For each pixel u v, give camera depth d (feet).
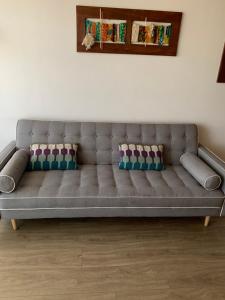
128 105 8.61
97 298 5.12
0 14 7.13
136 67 8.15
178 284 5.53
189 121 9.11
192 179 7.39
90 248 6.40
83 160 8.08
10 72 7.78
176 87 8.57
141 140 8.29
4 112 8.24
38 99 8.20
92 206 6.45
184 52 8.14
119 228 7.18
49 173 7.28
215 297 5.28
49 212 6.40
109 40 7.68
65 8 7.26
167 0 7.46
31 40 7.50
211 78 8.59
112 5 7.34
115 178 7.25
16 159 6.79
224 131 9.43
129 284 5.47
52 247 6.37
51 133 7.93
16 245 6.36
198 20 7.79
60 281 5.45
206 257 6.32
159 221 7.59
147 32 7.70
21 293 5.14
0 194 6.16
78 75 8.05
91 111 8.55
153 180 7.23
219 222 7.68
